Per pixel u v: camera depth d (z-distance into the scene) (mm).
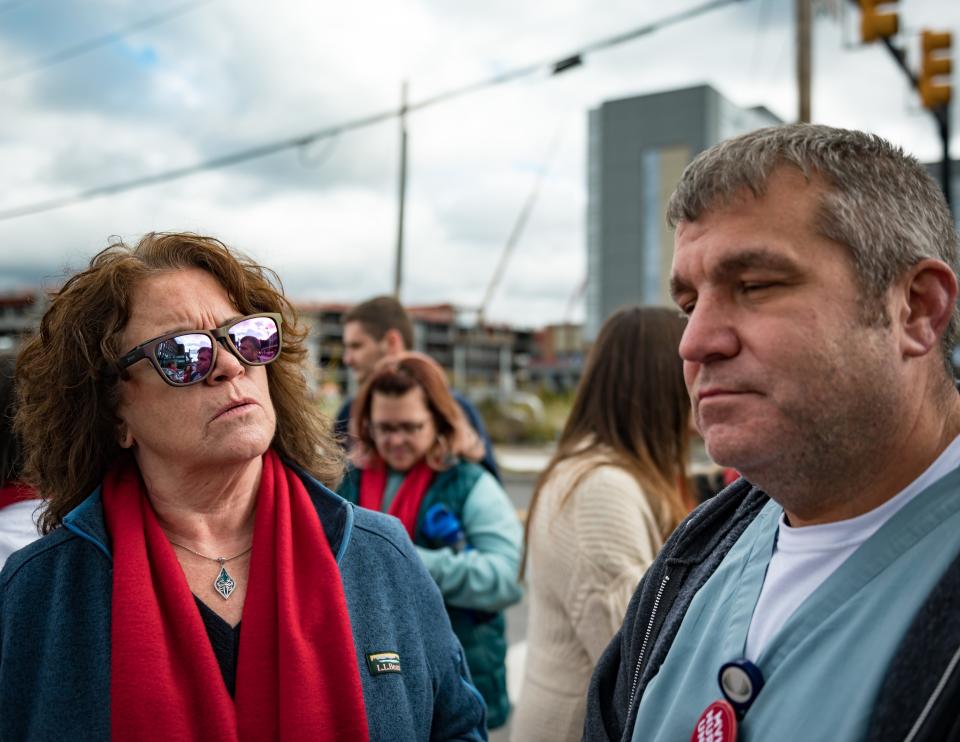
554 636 1919
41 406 1453
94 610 1313
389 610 1472
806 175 867
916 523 878
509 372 85250
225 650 1341
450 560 2545
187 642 1286
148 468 1454
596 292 69375
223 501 1467
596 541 1808
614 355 2010
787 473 898
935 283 879
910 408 884
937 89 8266
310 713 1284
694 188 926
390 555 1532
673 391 1973
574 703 1856
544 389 26141
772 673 920
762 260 861
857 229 846
